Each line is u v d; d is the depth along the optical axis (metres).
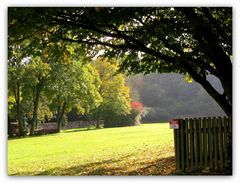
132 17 11.56
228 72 12.02
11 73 48.38
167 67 14.35
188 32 11.63
